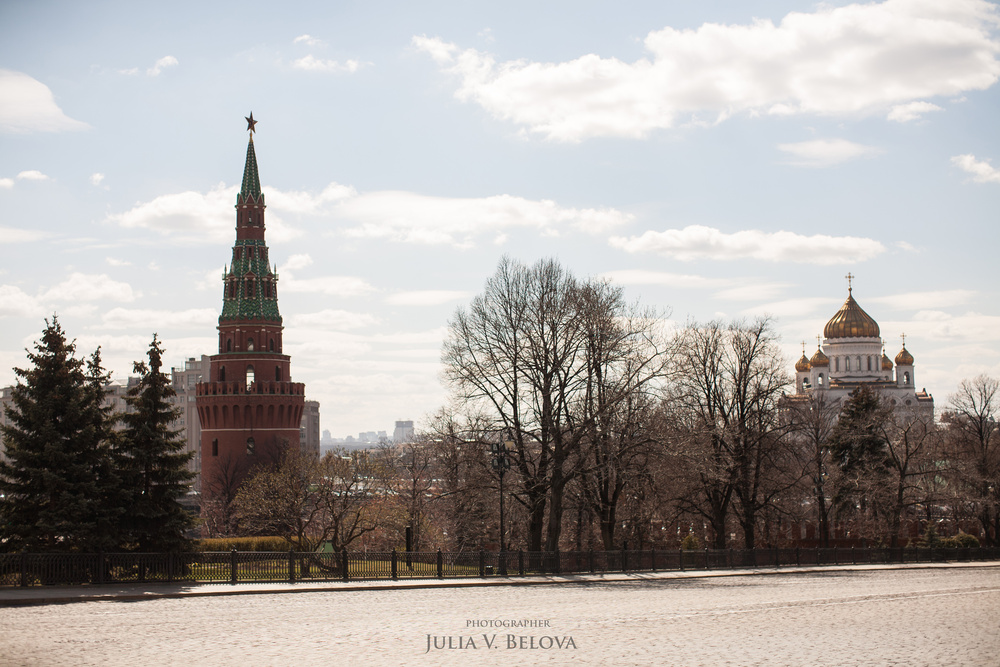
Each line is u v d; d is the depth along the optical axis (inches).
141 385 1765.5
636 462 2113.7
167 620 1047.0
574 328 2081.7
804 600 1346.0
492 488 2094.0
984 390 3708.2
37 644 863.1
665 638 916.0
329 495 2790.4
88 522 1563.7
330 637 916.6
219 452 4724.4
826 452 3255.4
